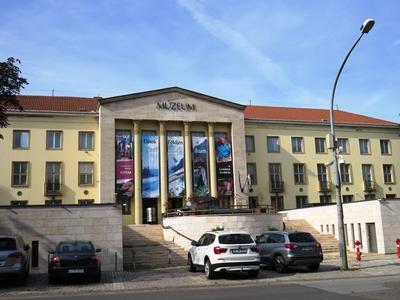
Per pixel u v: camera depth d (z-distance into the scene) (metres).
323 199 47.16
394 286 14.16
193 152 42.41
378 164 49.97
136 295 13.81
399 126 51.31
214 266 17.34
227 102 43.56
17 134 39.34
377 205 28.28
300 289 14.12
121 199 39.56
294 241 19.50
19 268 15.85
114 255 22.50
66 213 22.41
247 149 45.62
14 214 21.88
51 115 40.19
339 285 14.90
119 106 40.47
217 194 41.97
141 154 40.91
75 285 16.64
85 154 40.41
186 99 42.56
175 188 41.19
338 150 20.98
